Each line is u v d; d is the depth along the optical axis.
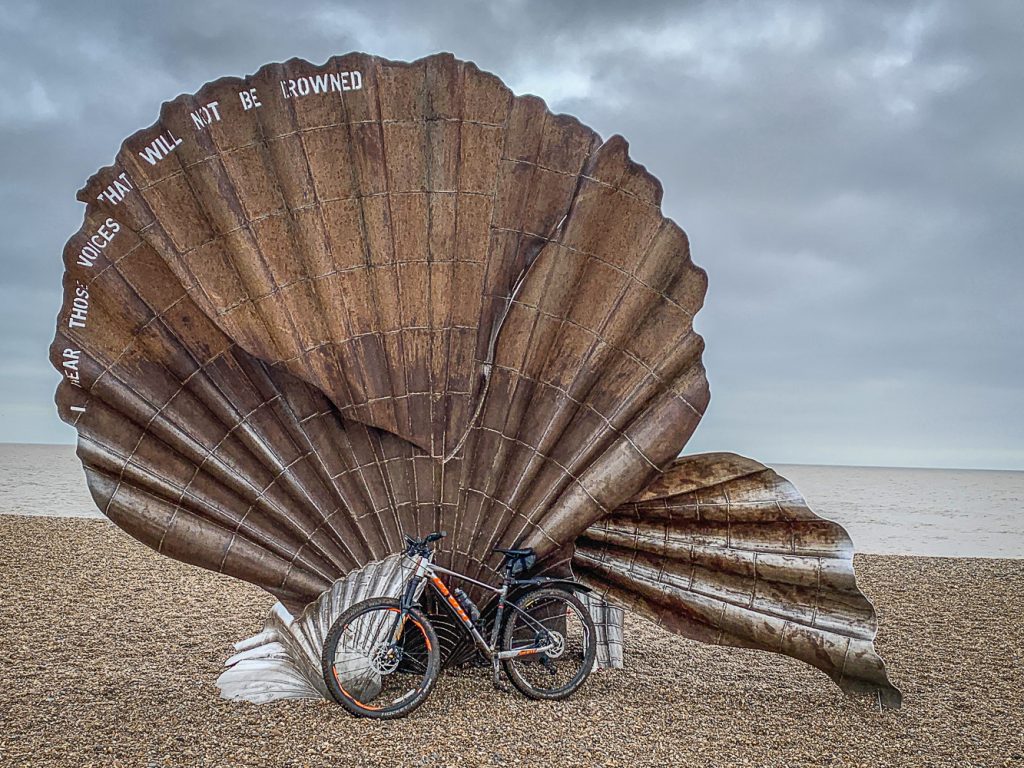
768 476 7.12
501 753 5.47
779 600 7.16
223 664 7.57
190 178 6.68
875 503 40.38
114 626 9.04
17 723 5.82
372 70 6.91
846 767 5.47
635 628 9.73
